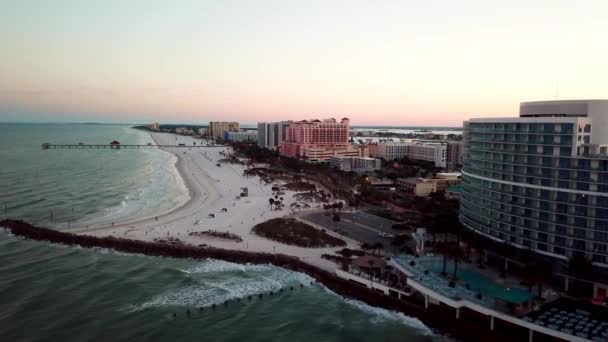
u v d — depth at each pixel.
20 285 123.06
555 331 91.50
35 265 139.38
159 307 112.81
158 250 154.75
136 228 182.38
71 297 116.50
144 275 133.88
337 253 154.88
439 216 166.12
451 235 157.62
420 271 124.12
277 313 112.56
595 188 109.50
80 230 177.12
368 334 103.62
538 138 118.69
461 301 105.75
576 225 112.81
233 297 120.69
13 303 111.75
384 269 136.38
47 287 122.44
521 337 99.06
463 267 128.62
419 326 107.81
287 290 126.94
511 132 125.25
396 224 189.62
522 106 138.50
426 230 160.25
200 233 175.12
